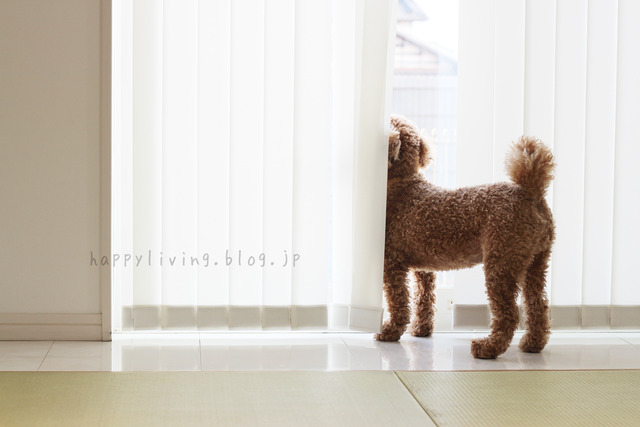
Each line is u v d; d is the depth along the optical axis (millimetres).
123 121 2705
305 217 2740
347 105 2752
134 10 2660
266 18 2695
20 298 2672
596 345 2750
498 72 2793
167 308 2723
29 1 2625
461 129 2785
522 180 2496
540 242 2521
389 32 2695
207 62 2693
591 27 2822
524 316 2754
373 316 2719
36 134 2648
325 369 2330
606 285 2889
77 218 2674
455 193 2596
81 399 1828
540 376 2102
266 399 1860
